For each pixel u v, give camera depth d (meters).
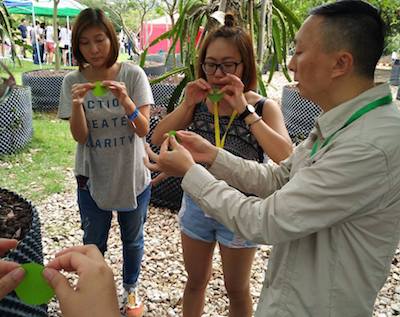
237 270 1.82
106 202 2.12
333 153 0.98
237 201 1.08
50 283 0.68
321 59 1.01
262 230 1.03
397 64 11.80
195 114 1.83
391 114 0.99
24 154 5.02
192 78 2.94
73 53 2.02
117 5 9.85
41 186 4.13
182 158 1.16
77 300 0.65
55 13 7.87
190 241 1.87
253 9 2.68
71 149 5.29
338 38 0.98
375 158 0.93
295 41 1.08
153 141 1.87
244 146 1.75
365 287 1.06
